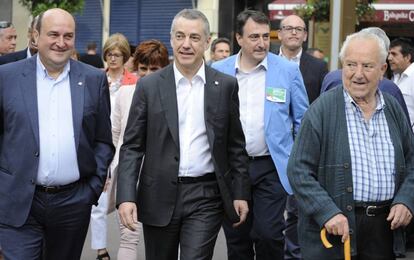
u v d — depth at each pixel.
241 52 6.12
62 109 4.84
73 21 4.85
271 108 5.97
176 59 4.93
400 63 8.34
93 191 5.00
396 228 4.25
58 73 4.88
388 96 4.41
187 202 4.88
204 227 4.85
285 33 7.48
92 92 4.95
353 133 4.27
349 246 4.17
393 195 4.29
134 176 4.89
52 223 4.88
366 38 4.25
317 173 4.34
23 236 4.83
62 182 4.84
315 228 4.33
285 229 6.65
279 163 5.91
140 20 16.25
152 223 4.89
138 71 6.56
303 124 4.37
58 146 4.81
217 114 4.94
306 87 7.41
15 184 4.79
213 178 4.95
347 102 4.31
